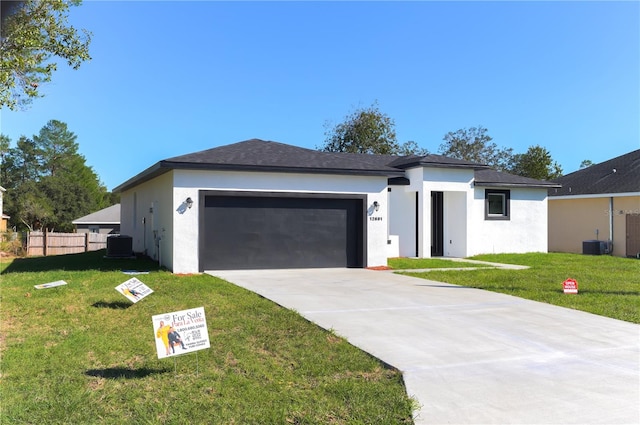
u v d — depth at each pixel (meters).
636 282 11.84
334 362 5.56
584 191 24.41
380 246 15.19
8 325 7.24
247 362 5.55
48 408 4.29
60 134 62.84
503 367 5.49
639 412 4.35
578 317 8.01
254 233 14.02
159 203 15.40
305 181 14.36
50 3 10.65
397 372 5.25
